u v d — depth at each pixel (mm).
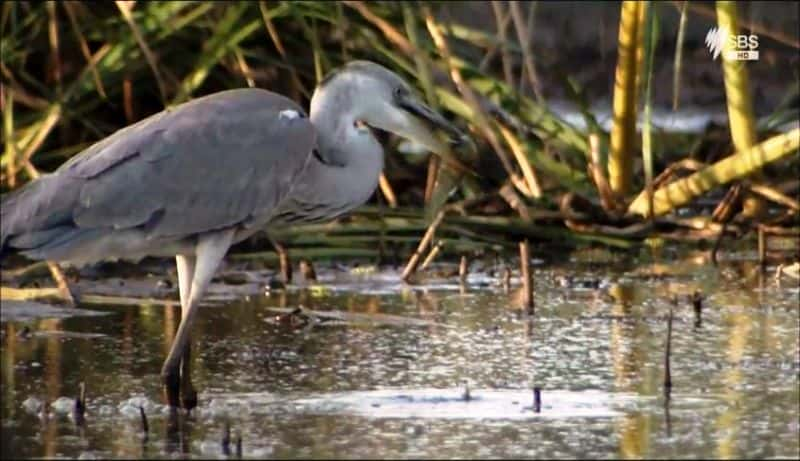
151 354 11414
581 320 12500
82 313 12758
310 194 10906
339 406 10086
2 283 13797
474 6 19438
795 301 13125
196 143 10414
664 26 20219
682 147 17672
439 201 15203
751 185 15297
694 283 13906
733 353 11359
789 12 19469
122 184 10281
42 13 15953
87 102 16000
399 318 12547
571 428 9570
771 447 9164
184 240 10445
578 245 15258
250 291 13648
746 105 15156
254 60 16516
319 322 12469
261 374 10898
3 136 15391
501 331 12148
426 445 9250
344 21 15648
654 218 15391
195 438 9438
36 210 10289
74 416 9867
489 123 15258
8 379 10719
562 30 20625
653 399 10188
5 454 9125
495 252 15164
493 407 10055
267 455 9094
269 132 10547
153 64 14930
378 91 10945
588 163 15969
